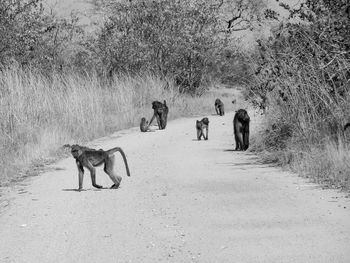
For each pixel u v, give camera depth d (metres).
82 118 21.12
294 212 9.55
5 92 19.64
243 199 10.67
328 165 12.48
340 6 15.57
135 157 16.28
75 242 8.39
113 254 7.77
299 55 15.79
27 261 7.63
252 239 8.14
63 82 26.06
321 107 15.18
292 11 16.39
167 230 8.80
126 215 9.83
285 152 14.40
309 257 7.28
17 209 10.53
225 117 28.80
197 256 7.54
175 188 11.92
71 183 12.85
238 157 16.02
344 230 8.37
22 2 28.92
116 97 26.67
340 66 14.58
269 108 17.09
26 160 15.39
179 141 20.00
